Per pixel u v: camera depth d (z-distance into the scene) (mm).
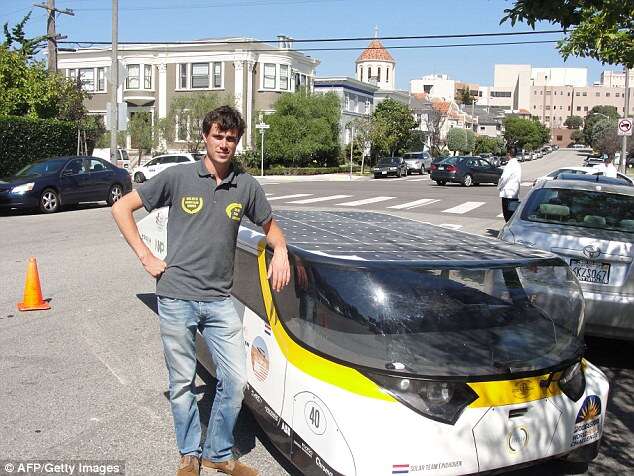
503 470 3426
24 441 4344
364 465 3166
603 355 6688
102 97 52375
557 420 3590
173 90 50469
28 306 7531
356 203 22000
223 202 3629
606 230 6660
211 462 3904
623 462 4348
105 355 6094
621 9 6137
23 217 16375
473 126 126250
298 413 3539
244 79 48500
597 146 70562
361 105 64062
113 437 4441
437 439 3219
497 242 4504
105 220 15828
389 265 3635
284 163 44969
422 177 44656
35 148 22938
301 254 3816
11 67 24734
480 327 3645
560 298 4039
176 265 3637
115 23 23953
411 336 3467
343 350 3404
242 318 4379
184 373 3734
